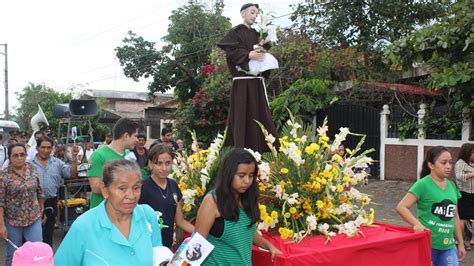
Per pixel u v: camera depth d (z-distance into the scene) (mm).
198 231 3287
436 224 4363
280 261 3426
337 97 14922
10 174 5402
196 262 3027
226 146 5227
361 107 14820
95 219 2686
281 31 16922
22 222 5418
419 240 4113
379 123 14430
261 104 5215
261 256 3680
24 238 5516
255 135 5137
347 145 15117
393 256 3957
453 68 9492
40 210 5684
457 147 12414
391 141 14055
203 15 23891
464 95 10031
